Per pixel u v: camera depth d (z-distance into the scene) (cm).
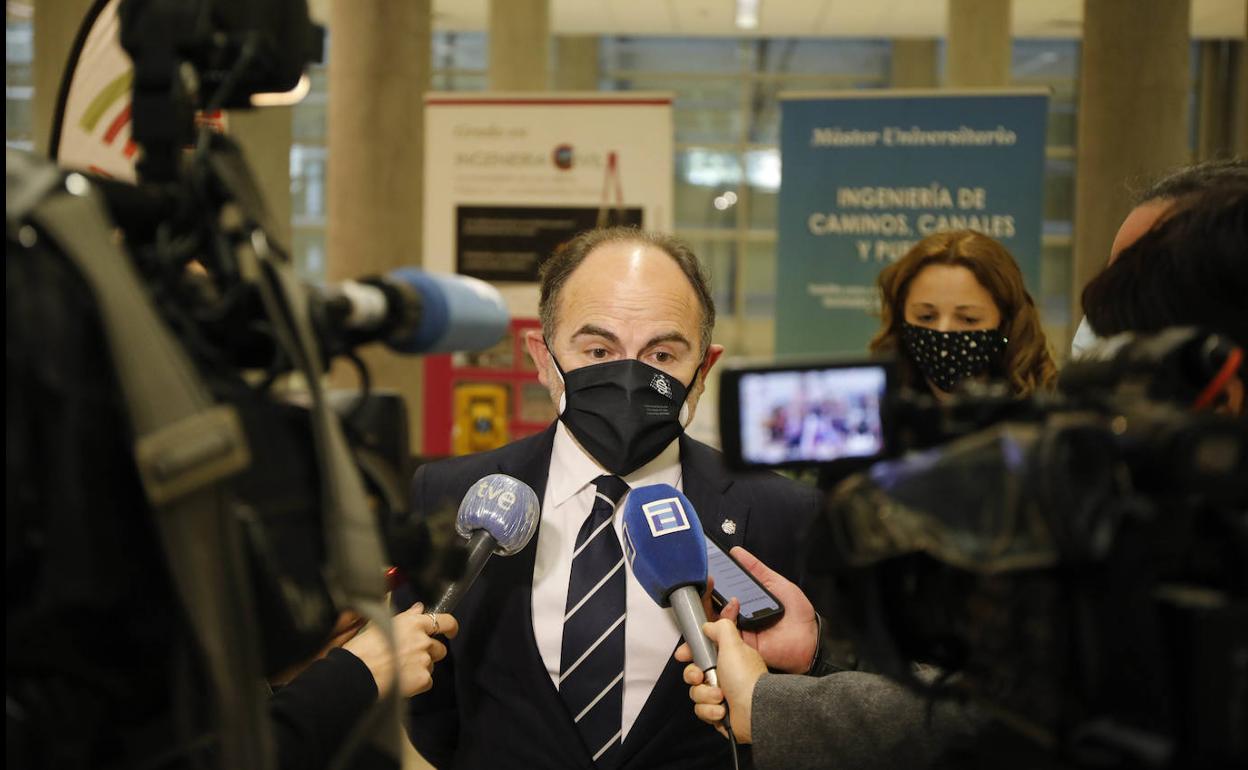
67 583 65
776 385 89
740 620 146
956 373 214
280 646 78
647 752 148
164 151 80
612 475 158
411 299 94
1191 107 1357
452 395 553
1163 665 70
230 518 71
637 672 151
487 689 154
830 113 522
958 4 971
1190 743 68
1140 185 142
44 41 659
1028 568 76
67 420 66
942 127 512
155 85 79
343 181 741
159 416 68
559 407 162
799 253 527
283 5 84
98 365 69
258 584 76
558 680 152
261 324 81
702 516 163
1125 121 766
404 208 743
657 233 167
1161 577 73
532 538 159
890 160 518
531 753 149
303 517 81
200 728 74
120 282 69
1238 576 72
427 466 174
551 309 163
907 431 89
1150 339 83
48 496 65
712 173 1382
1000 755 87
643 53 1385
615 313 155
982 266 214
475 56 1376
